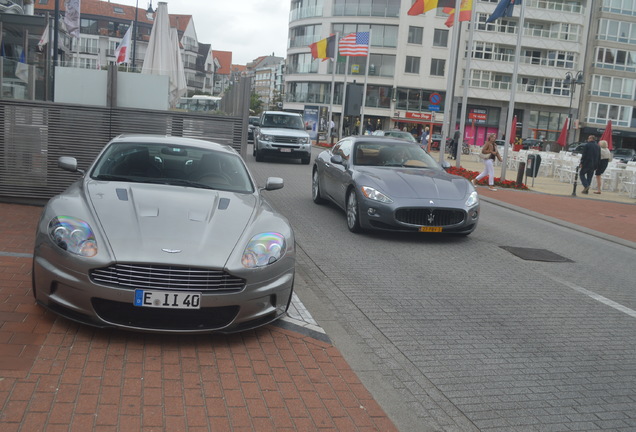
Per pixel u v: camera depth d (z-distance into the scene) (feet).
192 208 16.10
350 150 34.42
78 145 30.76
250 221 16.16
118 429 10.24
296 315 17.28
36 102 29.94
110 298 13.47
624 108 199.72
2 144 29.86
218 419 10.95
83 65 32.01
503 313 19.60
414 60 198.29
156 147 19.95
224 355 13.84
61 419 10.36
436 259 26.68
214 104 33.53
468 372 14.57
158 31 50.65
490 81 195.31
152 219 15.06
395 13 197.57
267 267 14.75
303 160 73.26
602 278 26.07
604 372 15.33
